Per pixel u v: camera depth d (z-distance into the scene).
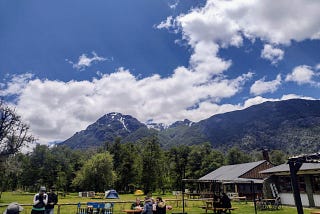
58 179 102.69
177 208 30.36
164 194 82.81
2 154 50.16
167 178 93.31
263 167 48.78
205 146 108.00
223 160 103.50
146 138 111.62
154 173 87.00
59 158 118.88
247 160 112.31
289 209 28.52
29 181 108.69
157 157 89.50
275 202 29.33
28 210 27.45
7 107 50.97
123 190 97.56
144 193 85.38
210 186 56.94
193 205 34.00
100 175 87.75
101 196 65.88
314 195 28.67
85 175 88.31
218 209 23.86
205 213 25.52
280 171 32.81
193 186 85.25
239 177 46.44
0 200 54.38
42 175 110.50
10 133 50.91
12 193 89.00
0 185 60.12
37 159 113.62
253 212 25.97
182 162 97.88
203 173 92.12
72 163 119.25
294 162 11.87
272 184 36.19
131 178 96.44
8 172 54.28
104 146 115.00
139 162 90.69
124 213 25.31
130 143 110.00
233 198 39.75
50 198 14.91
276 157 124.81
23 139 52.09
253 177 47.12
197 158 98.00
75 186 102.19
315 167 26.28
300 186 31.17
